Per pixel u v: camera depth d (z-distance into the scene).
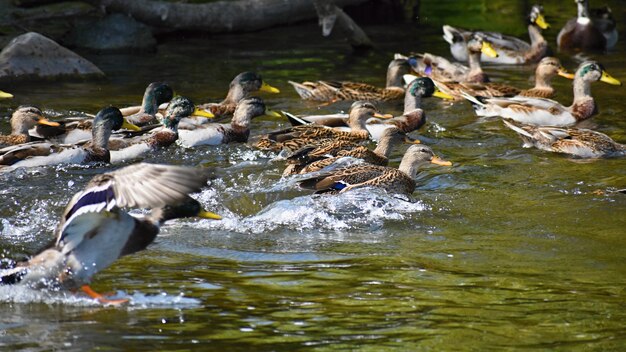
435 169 15.81
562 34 27.78
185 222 12.79
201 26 27.56
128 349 8.27
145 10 26.55
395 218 13.12
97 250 9.59
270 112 18.33
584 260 11.20
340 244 11.94
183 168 8.73
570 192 14.36
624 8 32.56
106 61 24.61
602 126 18.91
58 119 18.61
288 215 13.12
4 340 8.46
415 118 18.73
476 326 8.92
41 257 9.60
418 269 10.83
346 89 21.38
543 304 9.61
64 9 28.33
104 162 16.19
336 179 14.02
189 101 17.50
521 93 21.81
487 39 24.47
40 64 22.27
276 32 28.72
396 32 29.27
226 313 9.27
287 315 9.22
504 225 12.75
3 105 19.73
